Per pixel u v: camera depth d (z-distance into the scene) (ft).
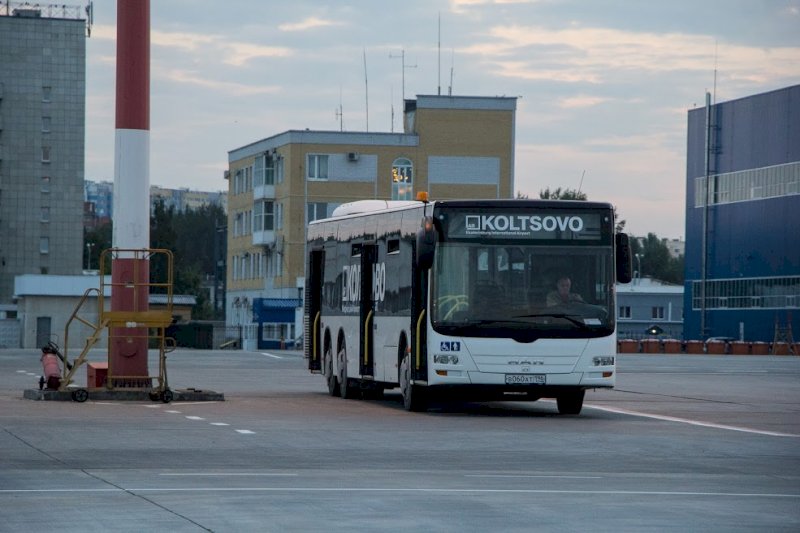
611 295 195.72
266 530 82.69
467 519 88.17
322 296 253.24
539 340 193.06
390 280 212.02
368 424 176.45
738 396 265.54
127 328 218.38
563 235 195.42
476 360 192.65
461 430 168.45
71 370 219.82
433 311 193.47
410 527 84.28
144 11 225.15
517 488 106.93
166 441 148.05
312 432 162.20
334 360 241.55
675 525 86.58
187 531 82.23
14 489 103.86
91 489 103.86
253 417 186.09
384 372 214.90
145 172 225.15
